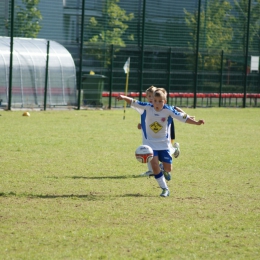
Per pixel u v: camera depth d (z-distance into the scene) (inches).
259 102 3019.2
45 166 1058.7
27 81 2362.2
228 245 595.8
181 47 2733.8
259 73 2955.2
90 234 618.5
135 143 1417.3
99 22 2588.6
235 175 1009.5
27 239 597.9
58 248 571.5
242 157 1227.9
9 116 2037.4
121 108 2581.2
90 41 2583.7
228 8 2832.2
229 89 2874.0
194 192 852.6
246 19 2881.4
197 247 585.3
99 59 2600.9
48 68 2395.4
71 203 759.7
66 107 2459.4
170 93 2667.3
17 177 943.7
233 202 788.0
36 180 920.9
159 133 847.1
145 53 2664.9
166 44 2709.2
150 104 848.9
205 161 1163.3
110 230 634.2
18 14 2460.6
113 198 795.4
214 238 618.2
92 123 1894.7
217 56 2812.5
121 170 1033.5
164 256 554.6
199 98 2915.8
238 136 1644.9
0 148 1274.6
